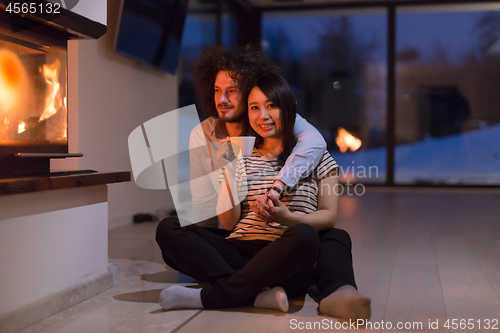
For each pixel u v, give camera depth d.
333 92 5.96
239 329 1.21
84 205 1.51
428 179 5.79
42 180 1.29
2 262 1.20
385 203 4.28
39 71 1.40
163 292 1.36
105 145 3.03
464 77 5.64
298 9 5.97
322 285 1.37
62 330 1.22
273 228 1.50
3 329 1.17
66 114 1.52
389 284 1.67
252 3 5.95
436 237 2.63
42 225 1.33
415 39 5.73
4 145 1.27
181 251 1.43
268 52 6.09
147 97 3.59
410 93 5.79
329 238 1.48
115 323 1.26
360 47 5.87
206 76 1.76
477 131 5.65
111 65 3.09
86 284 1.49
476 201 4.41
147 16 3.28
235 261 1.49
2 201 1.19
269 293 1.36
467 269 1.89
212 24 4.96
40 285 1.32
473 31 5.59
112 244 2.46
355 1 5.74
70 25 1.43
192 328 1.22
